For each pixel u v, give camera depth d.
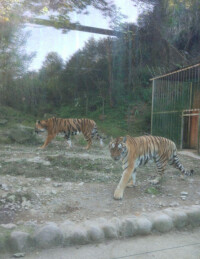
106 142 11.08
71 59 16.11
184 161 8.17
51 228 3.26
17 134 10.15
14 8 13.48
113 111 14.89
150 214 3.92
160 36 16.17
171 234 3.68
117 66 16.05
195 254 3.18
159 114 12.05
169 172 6.63
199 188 5.43
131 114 14.44
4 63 13.50
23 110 14.55
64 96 15.96
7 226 3.34
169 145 5.64
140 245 3.35
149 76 16.05
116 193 4.70
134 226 3.58
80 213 4.05
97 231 3.39
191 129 11.32
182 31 15.81
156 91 12.18
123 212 4.14
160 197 4.86
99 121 14.08
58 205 4.29
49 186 5.15
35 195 4.60
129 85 15.94
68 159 7.18
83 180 5.69
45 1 14.60
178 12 15.74
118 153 4.65
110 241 3.41
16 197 4.40
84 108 15.38
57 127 9.58
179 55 15.94
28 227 3.37
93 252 3.15
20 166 6.30
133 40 16.36
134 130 13.14
